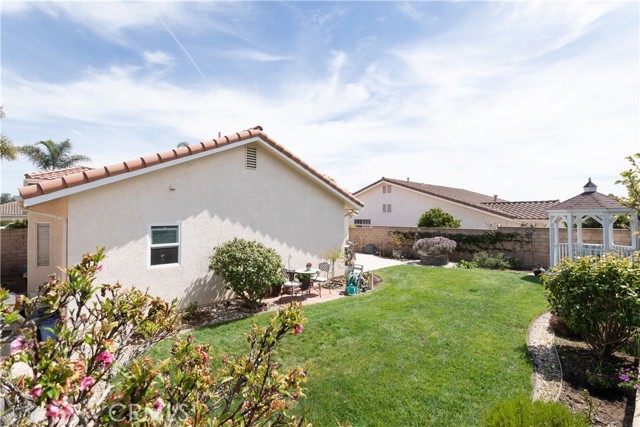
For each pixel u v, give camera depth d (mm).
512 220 22188
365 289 11883
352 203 14227
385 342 6664
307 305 9477
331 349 6387
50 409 1673
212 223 9852
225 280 9281
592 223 19906
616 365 5691
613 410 4520
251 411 2559
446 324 7664
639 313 5180
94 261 2699
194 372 2436
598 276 5699
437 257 18266
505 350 6277
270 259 9375
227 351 6203
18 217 21422
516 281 12602
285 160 11680
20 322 2400
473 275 13867
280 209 11773
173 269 8977
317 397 4789
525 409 3363
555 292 6254
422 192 26594
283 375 2742
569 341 6836
